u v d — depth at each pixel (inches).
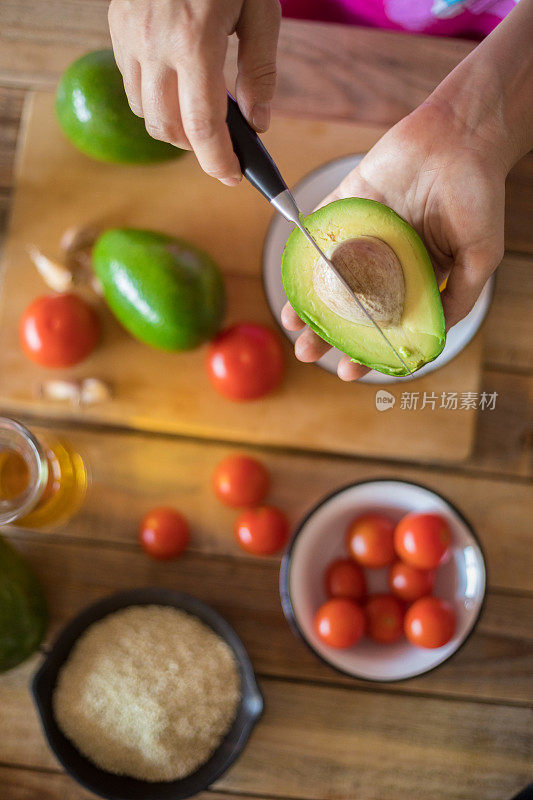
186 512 33.2
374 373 32.4
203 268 30.9
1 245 33.8
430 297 26.5
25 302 33.4
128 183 33.4
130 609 32.2
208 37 25.3
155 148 31.8
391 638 31.4
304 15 35.8
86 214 33.4
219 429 33.1
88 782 30.8
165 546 31.9
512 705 32.4
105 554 33.0
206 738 31.6
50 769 32.2
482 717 32.3
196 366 33.2
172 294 30.2
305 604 31.8
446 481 33.2
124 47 26.5
